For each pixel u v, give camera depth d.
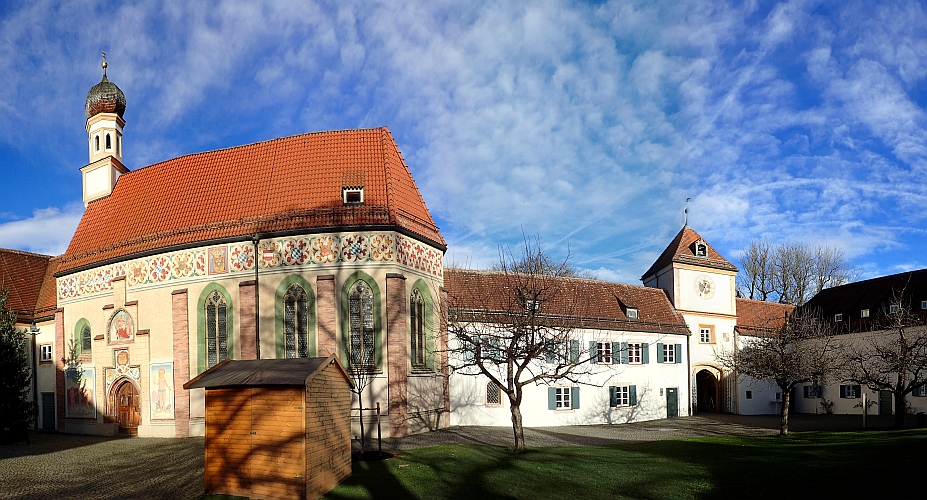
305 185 34.16
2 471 23.47
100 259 36.91
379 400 30.67
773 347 36.38
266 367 18.42
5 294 36.69
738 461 23.42
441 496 17.52
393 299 31.20
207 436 18.02
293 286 31.88
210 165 38.06
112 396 36.31
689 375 51.94
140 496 18.73
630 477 20.30
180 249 34.03
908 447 24.19
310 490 16.88
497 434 34.09
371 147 35.88
